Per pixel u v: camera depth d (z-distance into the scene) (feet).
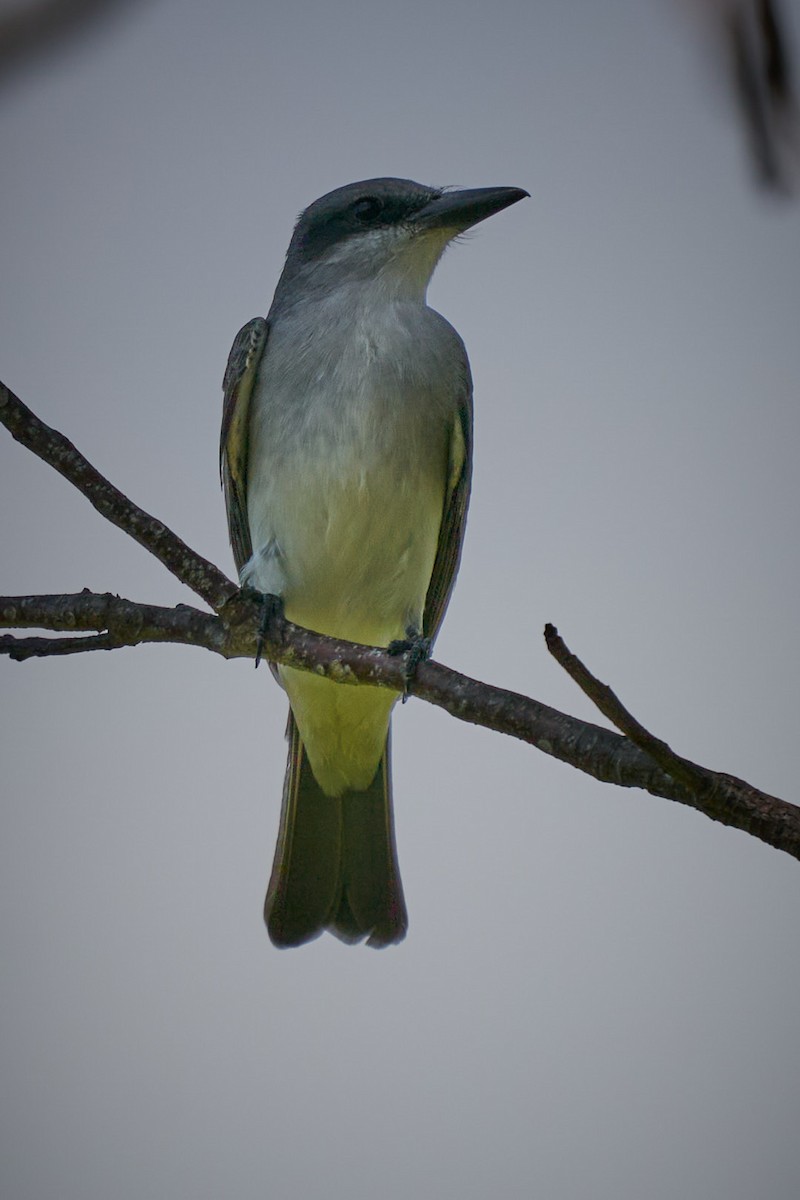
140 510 24.50
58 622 24.29
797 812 16.81
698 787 16.90
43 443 24.35
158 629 24.48
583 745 19.25
